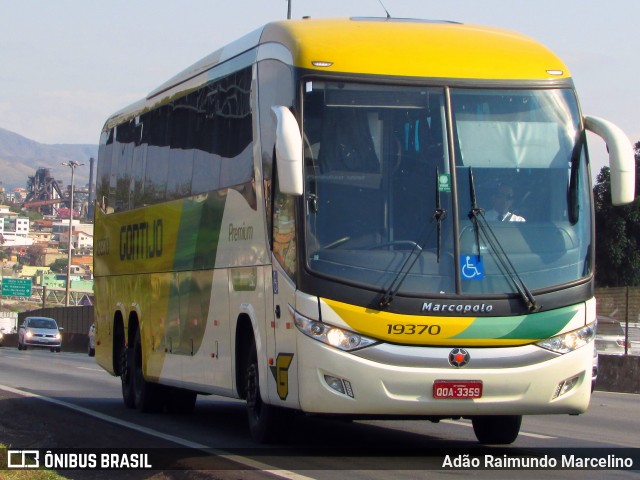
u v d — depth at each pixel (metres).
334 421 16.34
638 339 28.91
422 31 11.92
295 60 11.45
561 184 11.37
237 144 13.32
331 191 11.02
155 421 16.42
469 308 10.78
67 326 71.12
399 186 11.06
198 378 14.80
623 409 19.56
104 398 21.14
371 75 11.30
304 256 10.88
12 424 15.12
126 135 19.52
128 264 18.81
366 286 10.74
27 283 112.62
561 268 11.11
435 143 11.20
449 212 11.03
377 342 10.67
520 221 11.15
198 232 14.86
